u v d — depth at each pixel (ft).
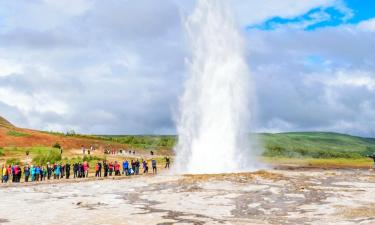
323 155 455.22
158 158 257.55
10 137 328.49
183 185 96.17
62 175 140.26
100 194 85.10
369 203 70.28
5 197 81.41
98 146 356.79
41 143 329.31
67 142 348.18
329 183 100.68
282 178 109.09
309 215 59.77
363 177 117.70
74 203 72.33
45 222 54.75
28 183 116.37
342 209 64.34
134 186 98.07
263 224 53.26
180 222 54.85
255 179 105.50
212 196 79.36
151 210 64.64
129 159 238.48
